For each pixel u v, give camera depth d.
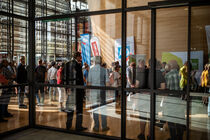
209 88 4.17
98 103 5.17
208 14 4.15
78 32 5.39
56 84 5.62
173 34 4.45
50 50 5.68
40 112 5.82
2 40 5.27
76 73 5.40
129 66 4.84
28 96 5.80
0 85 5.20
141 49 4.73
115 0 4.97
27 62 5.77
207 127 4.19
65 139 4.99
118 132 4.97
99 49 5.18
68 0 5.45
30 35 5.83
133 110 4.80
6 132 5.23
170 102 4.47
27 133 5.40
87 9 5.28
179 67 4.41
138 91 4.74
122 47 4.89
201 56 4.21
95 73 5.20
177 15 4.41
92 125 5.24
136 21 4.77
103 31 5.12
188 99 4.29
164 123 4.53
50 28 5.66
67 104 5.51
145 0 4.65
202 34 4.20
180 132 4.41
